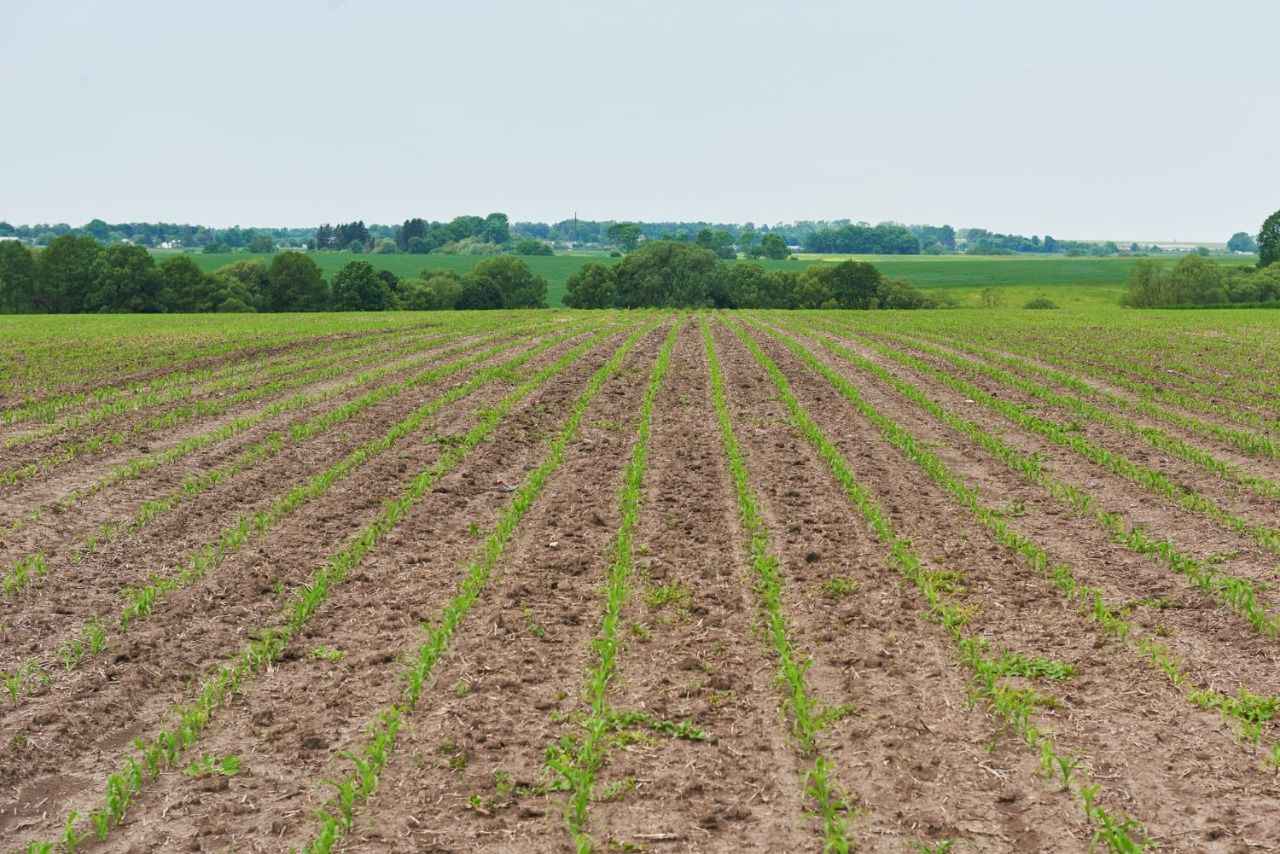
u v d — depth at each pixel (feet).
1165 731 25.53
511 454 60.39
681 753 24.76
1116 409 77.77
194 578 37.52
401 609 34.65
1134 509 46.83
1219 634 31.71
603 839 21.36
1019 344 137.18
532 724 26.32
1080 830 21.43
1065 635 31.81
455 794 23.13
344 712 27.17
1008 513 46.14
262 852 21.25
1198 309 277.85
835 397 82.99
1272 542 40.29
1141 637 31.50
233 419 73.05
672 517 45.68
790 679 27.53
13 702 27.71
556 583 36.96
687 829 21.71
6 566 38.65
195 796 23.30
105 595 35.86
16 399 84.38
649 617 33.55
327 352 125.18
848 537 42.34
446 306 359.05
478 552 40.88
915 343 137.49
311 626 33.06
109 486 51.37
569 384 91.30
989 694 27.45
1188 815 21.88
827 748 24.89
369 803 22.81
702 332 156.25
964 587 36.09
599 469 55.88
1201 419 73.31
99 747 25.63
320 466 56.34
